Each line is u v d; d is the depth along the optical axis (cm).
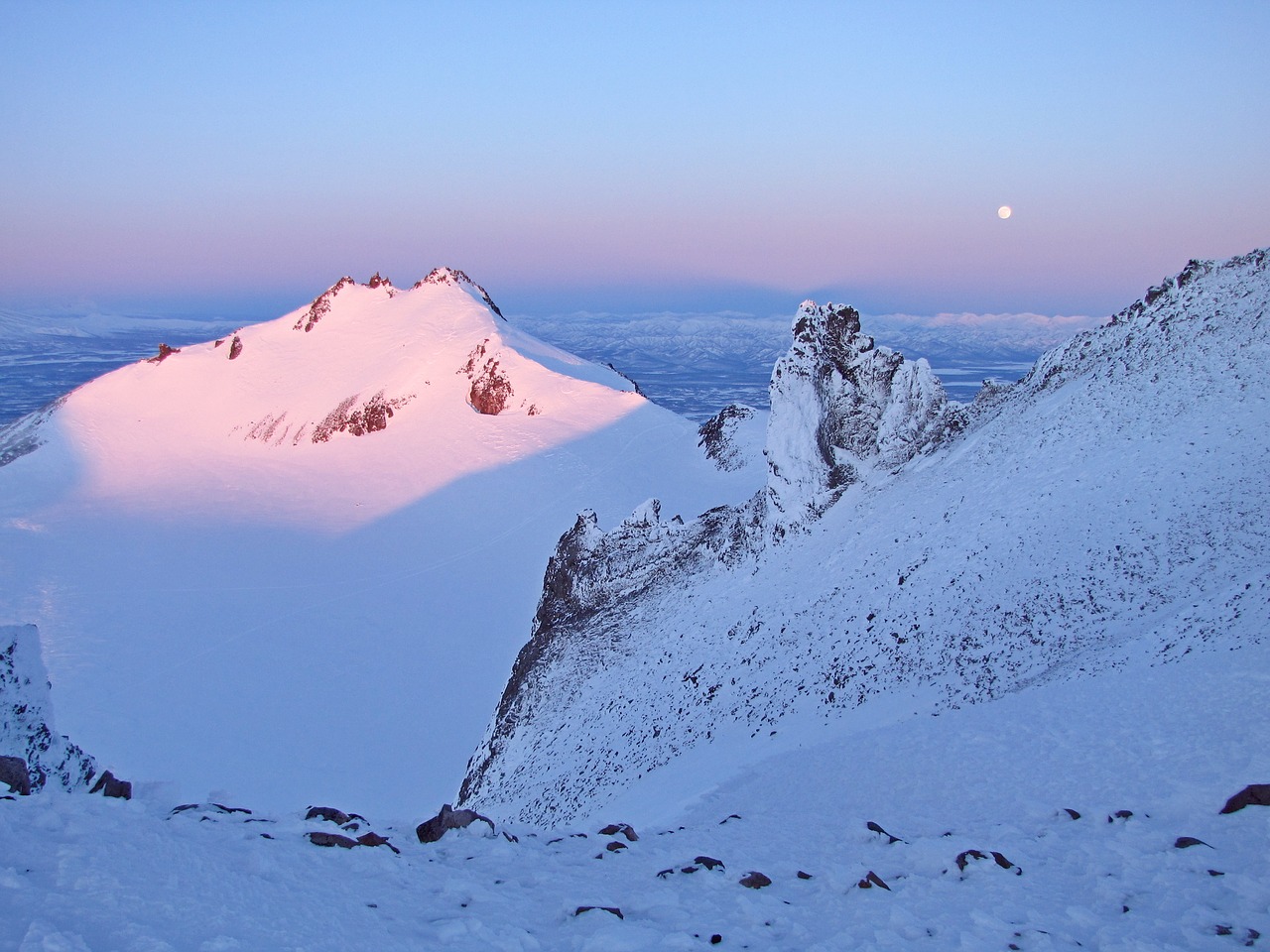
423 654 6369
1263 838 1186
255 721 5469
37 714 1519
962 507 3694
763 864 1278
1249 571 2352
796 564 4119
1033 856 1252
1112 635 2470
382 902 920
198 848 926
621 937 873
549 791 3559
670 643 4094
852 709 2881
